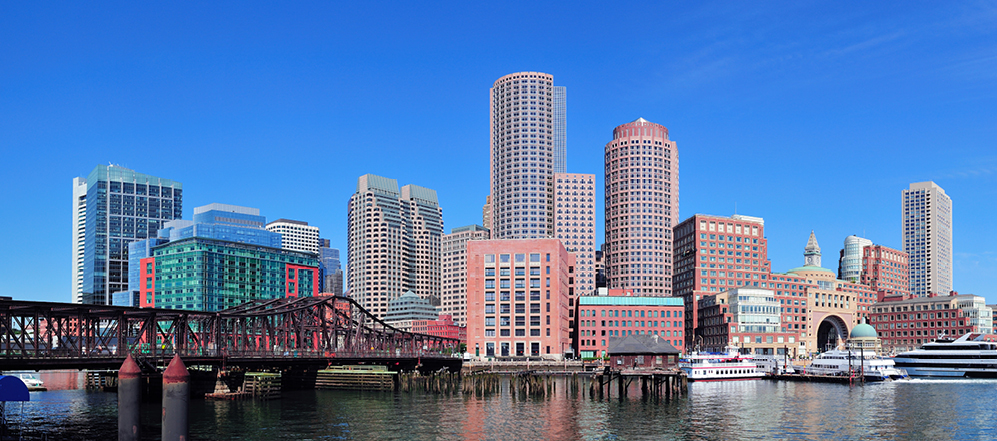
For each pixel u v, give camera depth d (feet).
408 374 631.97
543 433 349.82
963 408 442.91
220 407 436.76
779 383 648.79
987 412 424.05
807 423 381.81
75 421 372.99
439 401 478.59
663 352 549.95
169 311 400.67
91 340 351.25
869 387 596.70
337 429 355.15
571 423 379.76
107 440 315.37
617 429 361.92
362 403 462.60
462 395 521.65
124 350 362.12
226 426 361.30
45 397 502.38
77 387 604.90
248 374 488.85
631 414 414.82
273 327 496.64
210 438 329.72
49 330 327.26
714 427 368.27
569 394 534.78
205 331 436.76
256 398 482.69
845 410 433.89
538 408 441.68
